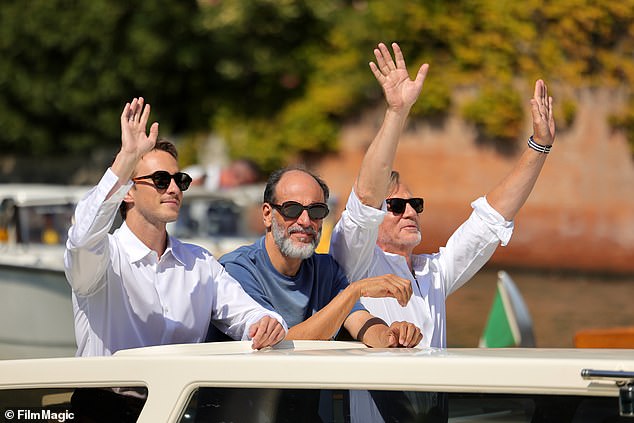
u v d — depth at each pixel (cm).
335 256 919
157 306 806
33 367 613
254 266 865
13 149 4662
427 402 545
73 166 4566
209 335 852
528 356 560
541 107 920
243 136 4231
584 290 2950
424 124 4000
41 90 4450
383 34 4138
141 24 4288
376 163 859
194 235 2236
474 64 4022
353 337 812
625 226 3822
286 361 570
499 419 534
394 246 954
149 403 586
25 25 4394
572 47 3972
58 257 1778
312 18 4250
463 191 3966
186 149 4303
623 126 3925
